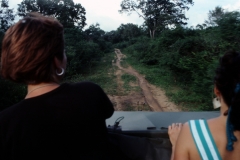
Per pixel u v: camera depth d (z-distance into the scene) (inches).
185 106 392.5
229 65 36.7
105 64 918.4
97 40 1497.3
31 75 43.6
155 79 590.2
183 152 40.1
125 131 71.5
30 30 43.0
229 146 37.1
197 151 38.9
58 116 42.7
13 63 42.5
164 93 481.4
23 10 1251.8
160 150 66.6
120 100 446.6
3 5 596.1
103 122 48.8
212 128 39.7
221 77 37.1
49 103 43.4
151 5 1631.4
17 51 42.1
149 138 69.2
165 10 1638.8
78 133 43.7
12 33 43.4
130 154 63.4
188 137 40.2
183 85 494.3
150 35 1688.0
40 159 41.7
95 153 45.1
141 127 86.5
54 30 44.9
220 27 329.1
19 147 41.1
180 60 454.9
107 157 46.7
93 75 714.2
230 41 321.7
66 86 46.4
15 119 41.8
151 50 842.8
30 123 41.6
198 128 40.1
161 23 1630.2
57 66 46.0
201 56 365.4
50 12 1306.6
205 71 339.3
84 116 44.4
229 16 320.8
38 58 42.5
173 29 634.2
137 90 509.7
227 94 36.7
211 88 307.0
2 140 41.3
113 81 606.9
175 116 97.0
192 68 388.8
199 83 354.0
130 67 831.7
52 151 42.1
